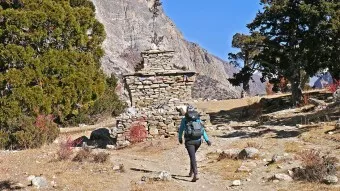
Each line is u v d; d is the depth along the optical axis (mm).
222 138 18781
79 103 32531
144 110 20859
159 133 20344
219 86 98250
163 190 10594
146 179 11750
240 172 12250
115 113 40250
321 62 35875
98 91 34031
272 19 35312
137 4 118625
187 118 12047
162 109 20781
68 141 16922
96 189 10719
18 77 28219
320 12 31750
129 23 110875
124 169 13133
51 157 15422
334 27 31188
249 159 13711
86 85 32000
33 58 30109
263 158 13656
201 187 11039
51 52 30812
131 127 20188
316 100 31016
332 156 12648
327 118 20594
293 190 10016
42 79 29812
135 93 23906
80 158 14617
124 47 103812
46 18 31000
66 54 31750
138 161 15203
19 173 12625
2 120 26562
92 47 36562
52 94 30062
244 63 63875
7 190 10445
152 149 17703
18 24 29688
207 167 13391
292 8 34094
